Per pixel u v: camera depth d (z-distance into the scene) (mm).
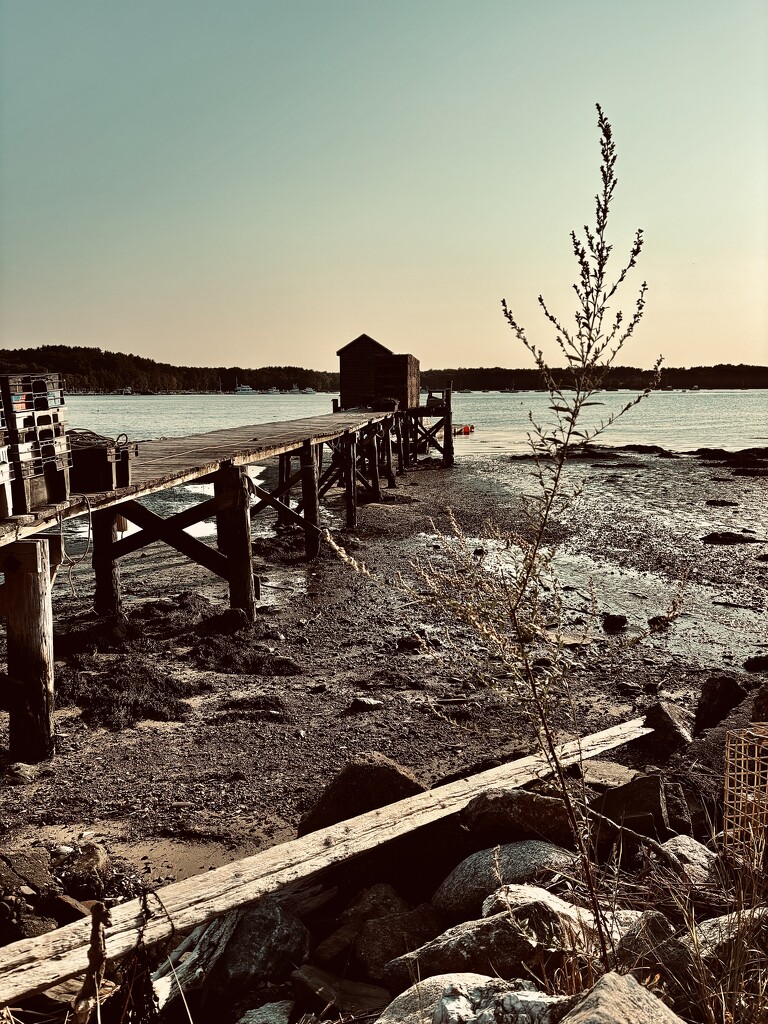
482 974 2766
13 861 3773
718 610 11000
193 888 3582
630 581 12641
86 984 2369
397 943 3398
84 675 8055
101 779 5941
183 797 5652
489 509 19922
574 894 3170
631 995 1815
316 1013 3107
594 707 7148
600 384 2045
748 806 3652
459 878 3727
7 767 6047
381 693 7668
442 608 2434
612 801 4012
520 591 2266
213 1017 3238
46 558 6168
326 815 4516
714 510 20828
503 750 6375
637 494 24078
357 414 24734
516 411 103125
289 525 17047
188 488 25641
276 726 6910
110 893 4332
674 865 3012
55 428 6777
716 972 2299
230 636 9477
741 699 5953
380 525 17656
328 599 11391
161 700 7395
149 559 14492
